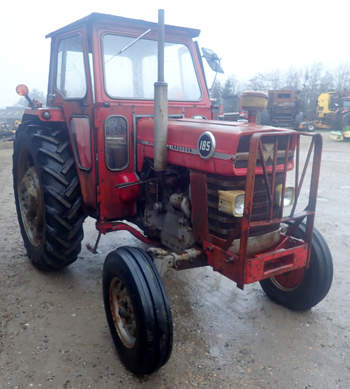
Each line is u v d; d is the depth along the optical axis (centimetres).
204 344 277
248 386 237
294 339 284
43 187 337
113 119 304
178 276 383
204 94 365
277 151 242
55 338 282
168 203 295
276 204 259
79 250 361
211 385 238
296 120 2317
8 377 241
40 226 373
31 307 321
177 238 289
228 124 258
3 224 521
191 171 258
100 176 310
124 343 250
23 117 417
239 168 228
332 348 274
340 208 625
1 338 279
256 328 297
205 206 253
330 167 1052
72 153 350
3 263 402
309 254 268
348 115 2406
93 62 302
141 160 314
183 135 261
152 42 333
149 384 238
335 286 363
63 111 355
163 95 259
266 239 261
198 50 366
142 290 229
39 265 373
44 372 247
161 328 226
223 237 249
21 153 401
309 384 240
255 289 359
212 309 323
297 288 310
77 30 320
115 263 249
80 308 322
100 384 238
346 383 241
